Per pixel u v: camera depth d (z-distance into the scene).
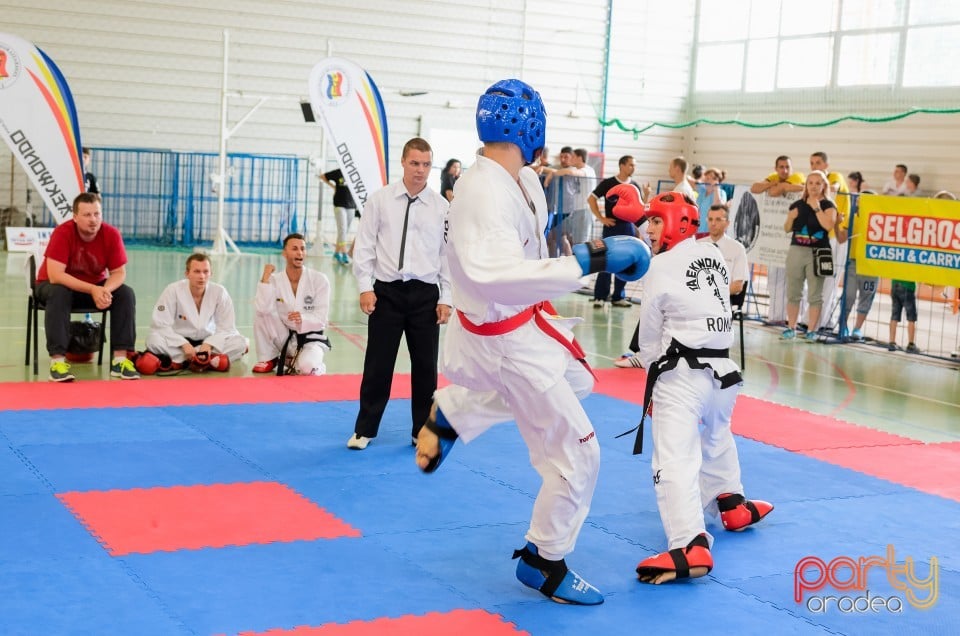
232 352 8.38
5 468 5.35
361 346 9.76
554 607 3.94
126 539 4.42
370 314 6.16
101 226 7.77
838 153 18.34
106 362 8.41
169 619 3.62
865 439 7.05
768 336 11.70
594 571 4.37
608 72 20.55
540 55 19.91
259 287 8.38
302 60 18.06
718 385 4.56
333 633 3.58
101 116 17.02
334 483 5.44
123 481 5.26
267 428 6.54
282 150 18.22
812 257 11.22
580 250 3.28
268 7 17.70
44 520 4.60
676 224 4.56
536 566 3.96
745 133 20.17
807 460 6.39
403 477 5.61
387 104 18.80
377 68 18.62
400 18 18.64
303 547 4.45
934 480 6.07
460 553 4.49
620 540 4.77
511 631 3.69
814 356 10.48
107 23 16.78
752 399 8.25
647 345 4.66
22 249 15.08
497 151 3.56
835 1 18.38
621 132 20.89
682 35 21.16
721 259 4.69
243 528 4.65
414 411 6.28
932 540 4.96
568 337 3.76
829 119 18.55
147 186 17.48
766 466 6.22
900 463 6.44
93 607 3.69
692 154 21.41
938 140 16.72
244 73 17.75
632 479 5.77
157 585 3.93
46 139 8.49
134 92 17.12
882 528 5.11
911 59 17.17
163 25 17.11
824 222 11.07
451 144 19.31
